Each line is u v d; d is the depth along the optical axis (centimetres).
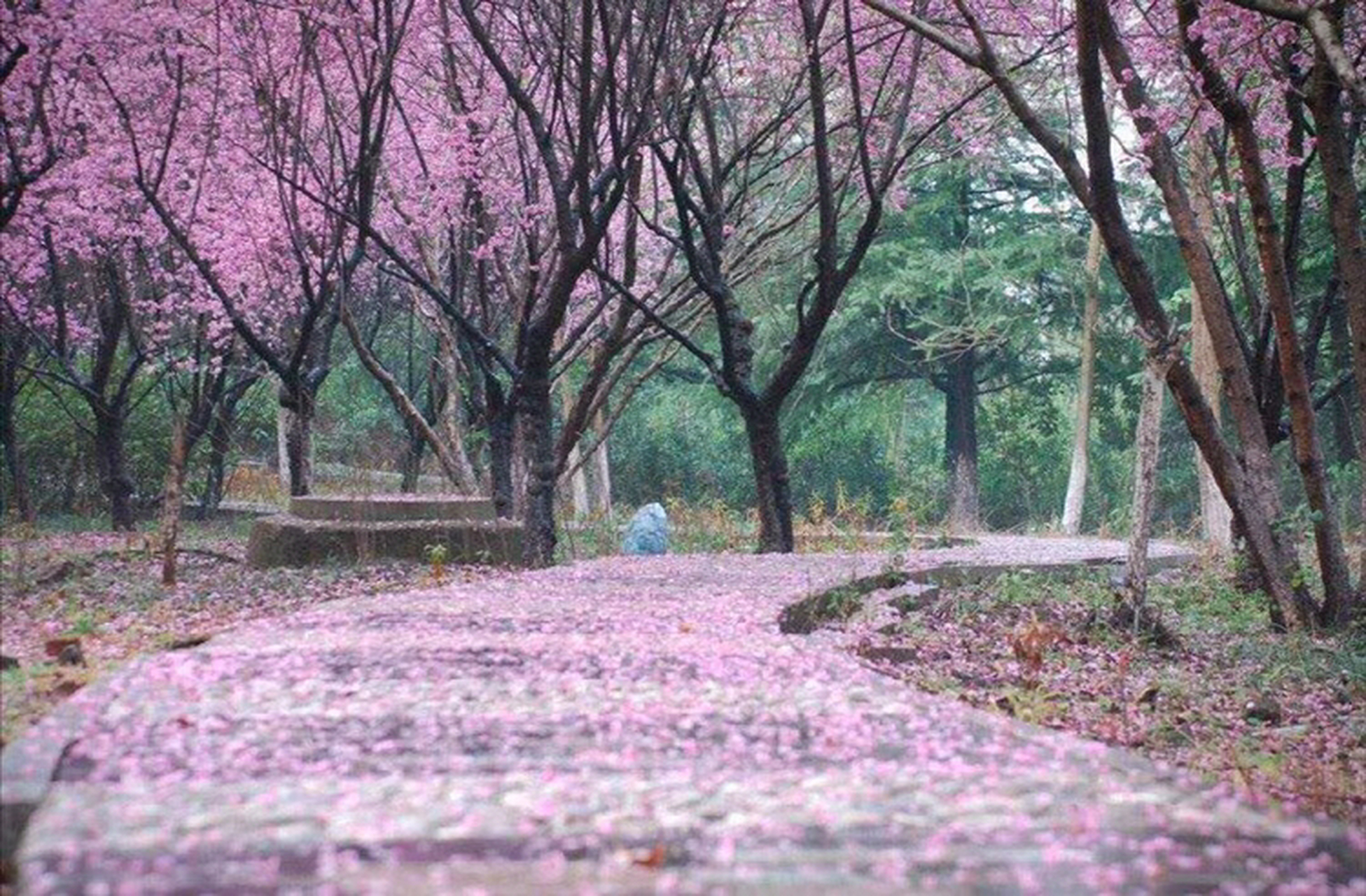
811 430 4209
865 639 1124
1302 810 710
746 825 506
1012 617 1468
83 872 442
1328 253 2472
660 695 738
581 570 1443
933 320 3747
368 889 427
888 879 449
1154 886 452
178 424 1392
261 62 1934
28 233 2159
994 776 583
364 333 3172
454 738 639
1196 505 3959
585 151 1608
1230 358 1436
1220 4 1280
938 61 2052
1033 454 4219
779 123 1925
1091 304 3488
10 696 738
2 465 2825
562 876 445
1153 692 1082
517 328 1962
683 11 1752
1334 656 1284
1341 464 3019
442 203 2041
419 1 2023
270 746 618
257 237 2080
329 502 1609
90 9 1541
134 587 1361
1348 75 967
